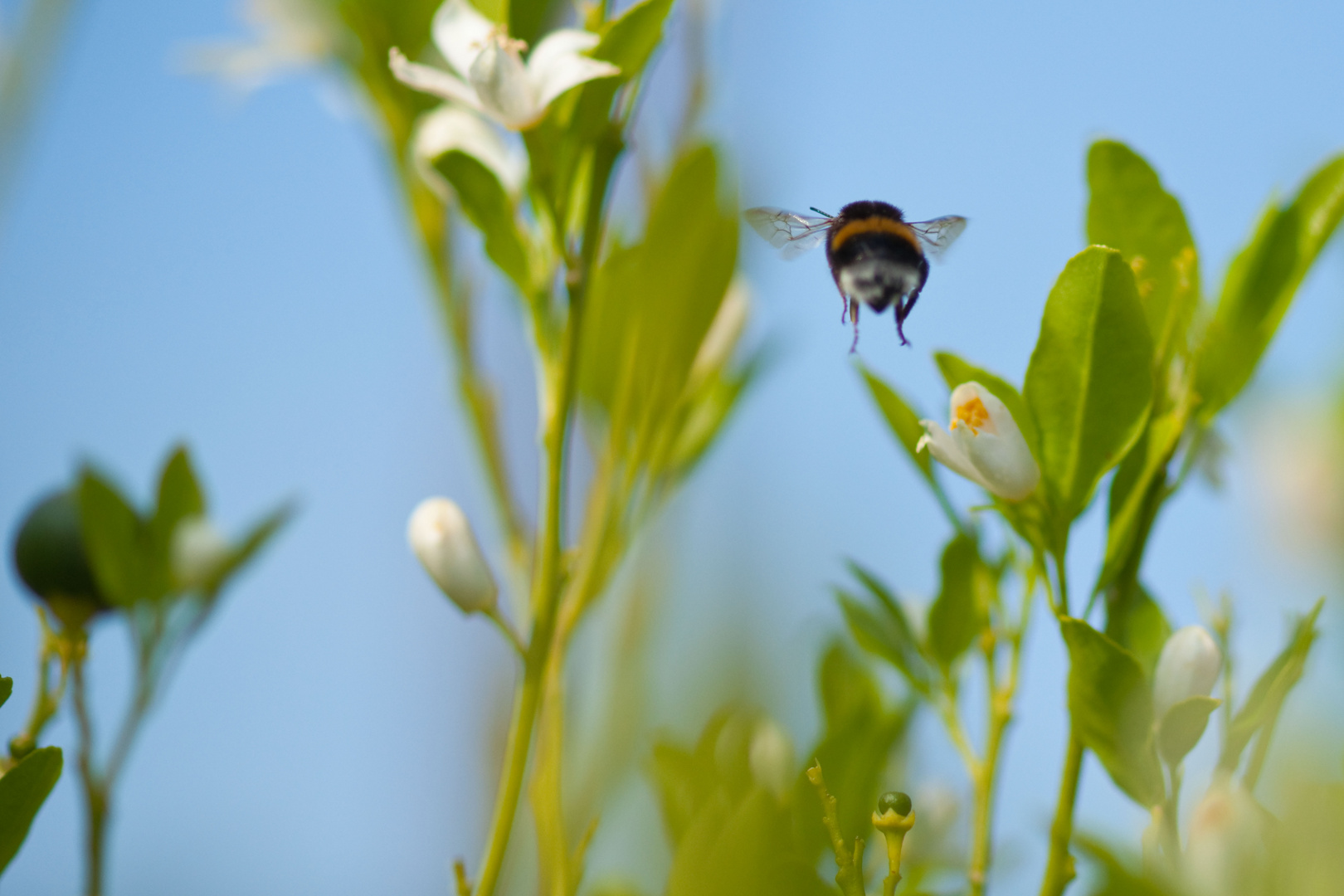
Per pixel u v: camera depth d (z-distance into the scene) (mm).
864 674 1007
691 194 999
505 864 978
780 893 909
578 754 991
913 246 993
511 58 962
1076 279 934
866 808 970
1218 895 888
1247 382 944
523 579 1012
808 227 1007
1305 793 868
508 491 1016
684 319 1003
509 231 992
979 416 934
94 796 990
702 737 954
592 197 973
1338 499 896
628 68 971
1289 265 947
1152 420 947
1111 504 944
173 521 1032
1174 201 952
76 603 1021
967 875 981
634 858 977
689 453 1031
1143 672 917
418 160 1027
